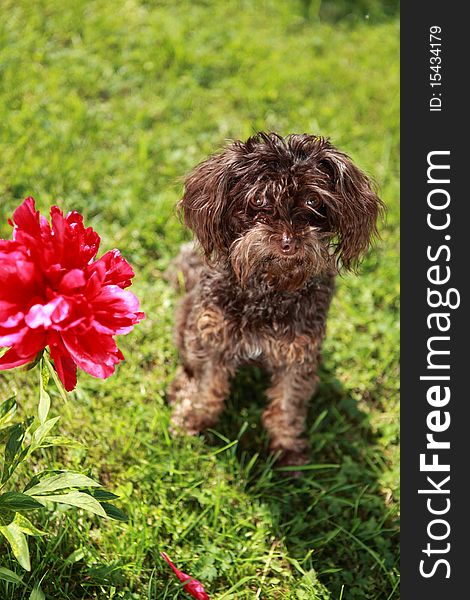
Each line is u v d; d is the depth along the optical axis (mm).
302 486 1018
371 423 1092
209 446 1044
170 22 1562
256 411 1078
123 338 1104
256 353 961
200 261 1011
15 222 681
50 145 1297
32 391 1025
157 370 1099
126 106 1404
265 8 1671
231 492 973
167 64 1489
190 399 1044
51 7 1513
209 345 969
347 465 1031
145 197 1280
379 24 1707
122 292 686
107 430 1007
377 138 1443
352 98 1511
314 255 854
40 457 960
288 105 1467
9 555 843
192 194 938
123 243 1201
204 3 1635
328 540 946
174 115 1405
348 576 927
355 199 907
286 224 844
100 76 1445
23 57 1429
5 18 1471
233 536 929
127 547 888
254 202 880
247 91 1463
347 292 1208
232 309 930
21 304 659
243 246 860
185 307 1043
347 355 1139
